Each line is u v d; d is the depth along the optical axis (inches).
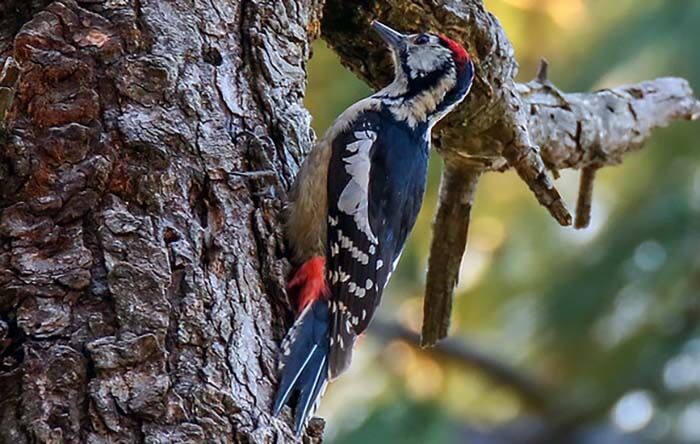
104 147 339.3
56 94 343.3
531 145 470.0
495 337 785.6
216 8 377.7
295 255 372.8
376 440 670.5
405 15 445.4
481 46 453.4
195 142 353.1
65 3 356.2
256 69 381.4
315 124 631.8
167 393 311.4
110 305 318.7
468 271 765.3
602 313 745.0
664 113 546.6
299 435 334.6
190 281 329.7
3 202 330.6
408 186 410.9
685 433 760.3
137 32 358.9
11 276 319.6
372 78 472.7
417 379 759.7
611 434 773.9
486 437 799.7
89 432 302.7
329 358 355.9
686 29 677.9
